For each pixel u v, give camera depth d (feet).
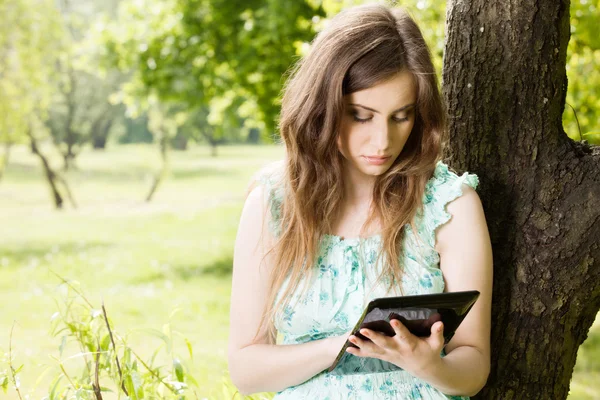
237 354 5.92
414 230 5.74
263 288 5.95
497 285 6.46
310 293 5.78
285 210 5.90
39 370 18.34
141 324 25.70
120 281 33.73
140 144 126.41
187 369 7.00
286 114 5.73
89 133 82.07
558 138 6.33
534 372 6.41
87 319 7.32
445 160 6.77
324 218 5.80
